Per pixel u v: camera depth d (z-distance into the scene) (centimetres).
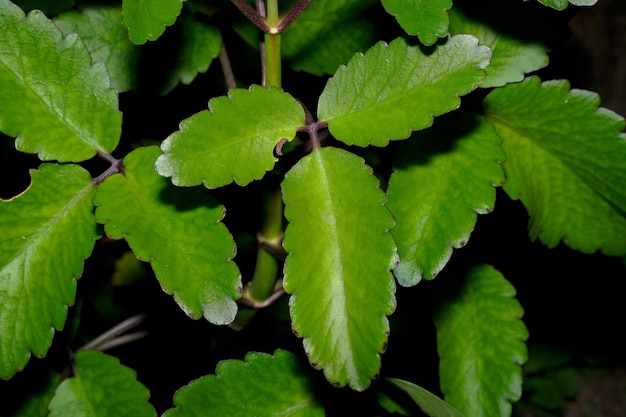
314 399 72
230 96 64
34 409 76
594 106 71
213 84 86
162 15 63
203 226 66
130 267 90
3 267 66
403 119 64
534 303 124
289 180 65
